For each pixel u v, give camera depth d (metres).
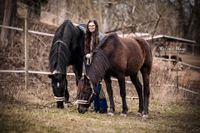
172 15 29.20
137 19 23.00
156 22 23.11
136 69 9.67
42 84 12.30
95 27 9.11
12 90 10.59
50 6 21.30
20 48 13.85
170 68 15.09
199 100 14.49
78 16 21.09
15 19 15.59
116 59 8.91
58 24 20.88
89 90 8.50
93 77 8.45
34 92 11.16
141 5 23.14
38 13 19.33
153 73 14.56
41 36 14.77
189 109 12.30
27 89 11.26
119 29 21.56
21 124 7.12
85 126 7.51
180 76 15.66
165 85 14.30
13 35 14.71
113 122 8.21
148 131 7.65
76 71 10.23
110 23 22.12
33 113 8.23
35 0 19.33
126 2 22.44
